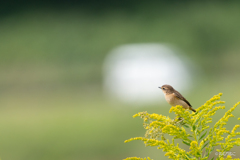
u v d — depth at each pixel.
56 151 18.31
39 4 63.31
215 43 48.38
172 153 4.41
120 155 16.56
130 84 32.00
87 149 17.59
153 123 4.49
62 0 63.72
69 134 20.31
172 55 35.50
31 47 50.78
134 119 21.72
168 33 52.47
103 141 18.20
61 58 48.38
